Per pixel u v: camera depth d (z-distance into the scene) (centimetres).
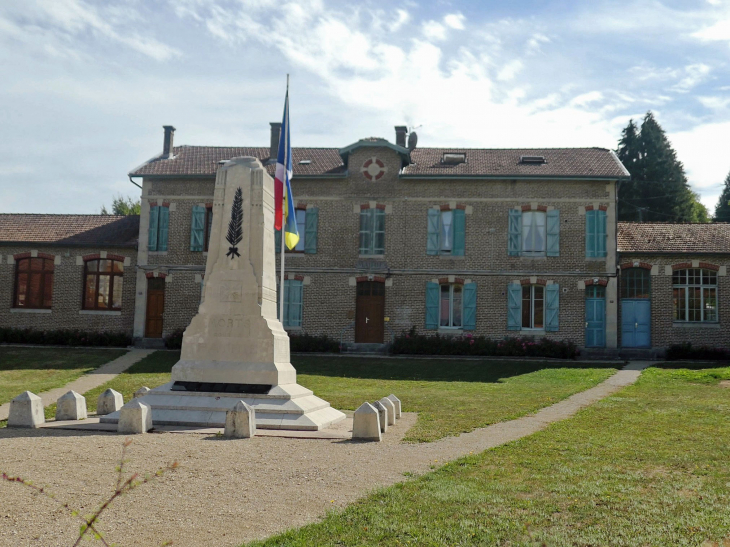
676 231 3109
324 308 3016
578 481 829
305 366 2516
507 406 1579
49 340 3014
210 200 3084
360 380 2180
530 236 3003
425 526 668
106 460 916
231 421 1119
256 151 3381
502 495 767
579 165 3056
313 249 3038
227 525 676
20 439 1067
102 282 3109
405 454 995
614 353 2889
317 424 1223
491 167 3080
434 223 3019
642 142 5694
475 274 2988
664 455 976
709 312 2909
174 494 770
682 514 701
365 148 3064
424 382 2152
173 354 2725
